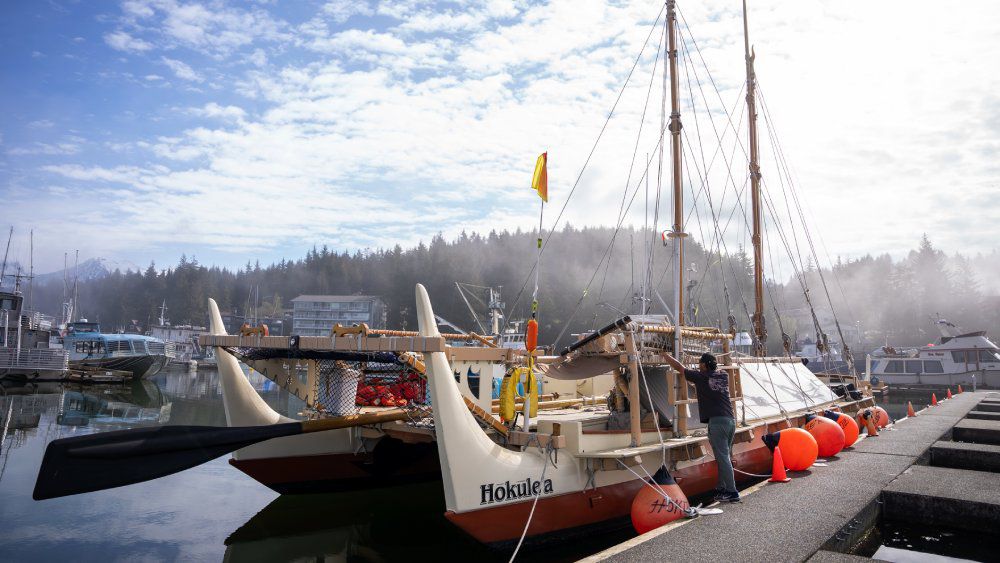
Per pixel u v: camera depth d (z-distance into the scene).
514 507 6.70
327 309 121.00
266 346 8.30
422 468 11.19
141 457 6.82
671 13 11.09
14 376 37.53
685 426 8.41
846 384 16.91
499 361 8.00
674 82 10.73
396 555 7.85
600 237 120.50
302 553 7.87
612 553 5.34
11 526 8.44
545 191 8.04
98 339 51.78
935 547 6.84
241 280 178.75
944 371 39.31
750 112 20.16
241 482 11.55
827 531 5.96
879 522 7.57
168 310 144.75
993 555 6.51
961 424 14.98
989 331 91.06
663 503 6.84
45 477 6.25
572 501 7.25
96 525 8.64
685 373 8.04
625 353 7.82
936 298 106.94
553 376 8.46
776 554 5.27
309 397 9.78
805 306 103.69
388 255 152.00
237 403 9.50
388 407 10.24
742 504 7.09
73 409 23.67
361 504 10.04
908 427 14.85
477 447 6.55
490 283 107.38
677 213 9.93
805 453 9.09
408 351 6.55
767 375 13.02
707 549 5.41
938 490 7.70
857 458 10.34
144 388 37.22
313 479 10.08
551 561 7.05
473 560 7.67
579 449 7.31
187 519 9.11
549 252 120.62
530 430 8.02
